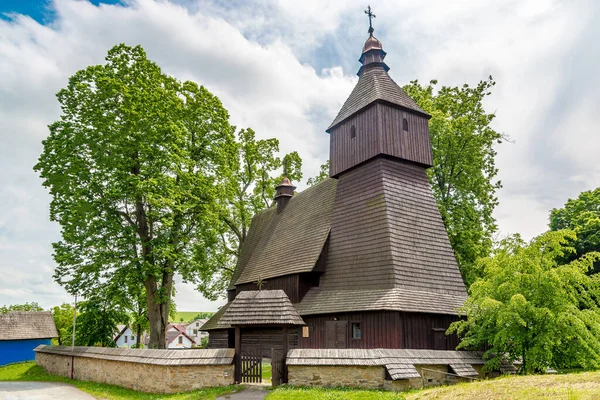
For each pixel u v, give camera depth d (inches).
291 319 666.8
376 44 1123.9
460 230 1274.6
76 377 989.2
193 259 1187.3
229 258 1679.4
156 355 718.5
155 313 1153.4
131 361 762.2
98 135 1063.6
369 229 936.9
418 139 1026.7
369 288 885.8
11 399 727.7
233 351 699.4
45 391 817.5
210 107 1299.2
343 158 1063.0
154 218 1138.0
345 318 884.6
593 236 1368.1
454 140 1315.2
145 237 1151.6
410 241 914.7
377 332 817.5
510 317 660.7
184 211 1155.9
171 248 1085.8
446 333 781.3
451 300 890.7
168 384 674.8
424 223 964.6
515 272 697.0
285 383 649.6
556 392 448.8
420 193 999.0
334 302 917.8
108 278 1067.9
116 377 820.6
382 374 602.9
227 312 706.2
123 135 1056.2
